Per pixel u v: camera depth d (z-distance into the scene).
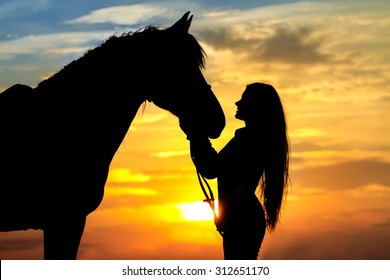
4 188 5.55
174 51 5.86
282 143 5.77
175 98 5.85
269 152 5.74
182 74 5.84
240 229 5.60
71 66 5.79
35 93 5.70
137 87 5.86
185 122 5.86
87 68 5.77
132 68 5.81
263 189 5.83
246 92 5.82
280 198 5.78
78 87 5.72
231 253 5.63
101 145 5.77
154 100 5.90
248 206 5.62
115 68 5.79
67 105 5.68
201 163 5.72
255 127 5.74
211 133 5.87
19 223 5.67
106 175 5.85
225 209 5.64
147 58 5.83
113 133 5.81
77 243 5.73
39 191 5.61
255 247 5.64
